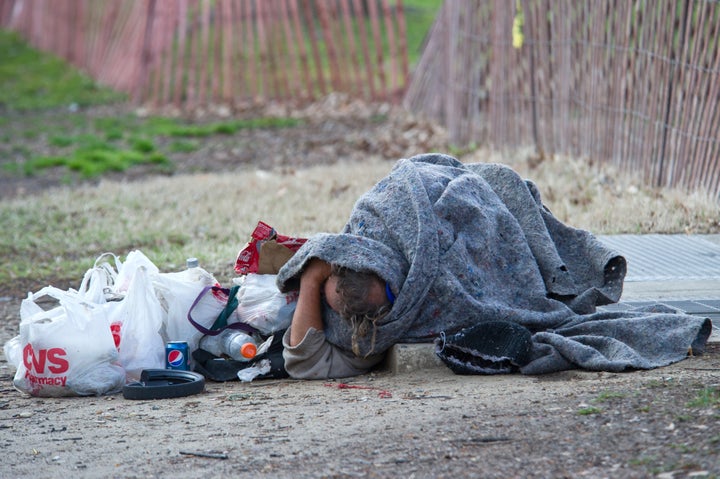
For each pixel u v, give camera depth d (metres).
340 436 9.50
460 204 12.57
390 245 12.26
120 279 13.55
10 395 12.63
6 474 9.12
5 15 63.28
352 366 12.61
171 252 20.38
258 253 13.46
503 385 11.19
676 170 21.98
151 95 45.12
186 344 12.88
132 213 24.70
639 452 8.23
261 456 9.07
